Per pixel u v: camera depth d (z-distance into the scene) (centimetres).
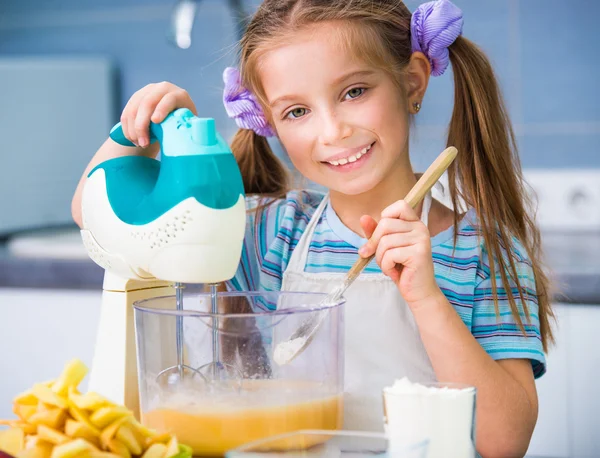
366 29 103
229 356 78
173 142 78
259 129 120
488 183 117
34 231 258
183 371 78
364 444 67
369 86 103
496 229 116
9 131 250
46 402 71
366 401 103
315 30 101
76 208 109
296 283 113
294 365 78
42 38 286
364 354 107
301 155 105
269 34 104
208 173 76
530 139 248
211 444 77
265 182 133
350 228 119
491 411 97
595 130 244
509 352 110
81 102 268
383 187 116
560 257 202
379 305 107
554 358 185
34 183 257
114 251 83
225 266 78
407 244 94
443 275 114
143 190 83
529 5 245
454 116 118
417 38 112
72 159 267
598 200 243
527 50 246
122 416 71
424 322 96
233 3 259
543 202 247
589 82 244
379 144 104
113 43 280
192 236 76
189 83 274
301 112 105
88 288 204
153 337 79
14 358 210
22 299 209
